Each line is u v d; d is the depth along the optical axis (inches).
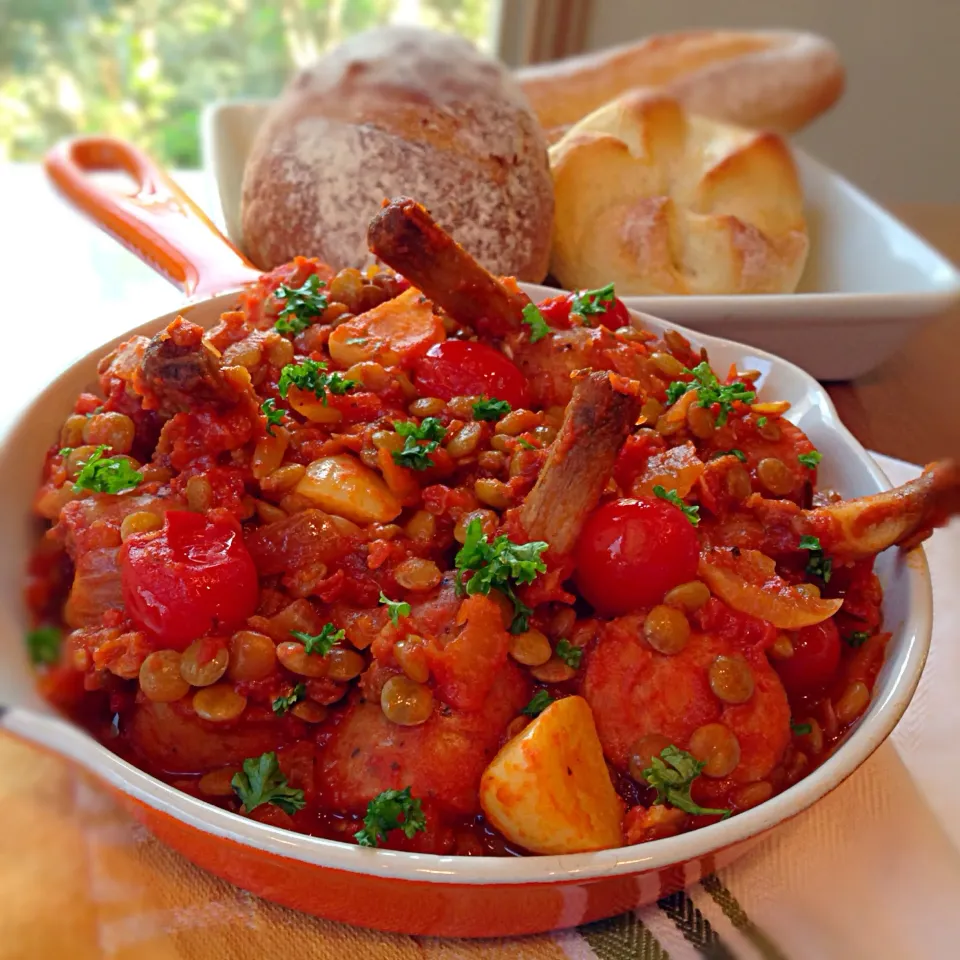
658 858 7.1
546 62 18.4
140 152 15.6
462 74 16.6
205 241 13.3
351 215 15.8
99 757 7.3
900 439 15.6
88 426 9.7
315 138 16.1
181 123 27.9
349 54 17.1
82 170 15.3
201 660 8.1
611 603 8.7
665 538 8.5
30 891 8.6
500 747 8.2
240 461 9.2
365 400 9.8
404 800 7.8
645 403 10.4
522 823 7.8
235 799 8.3
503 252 16.2
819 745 9.0
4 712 7.4
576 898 7.5
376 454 9.3
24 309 18.8
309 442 9.5
